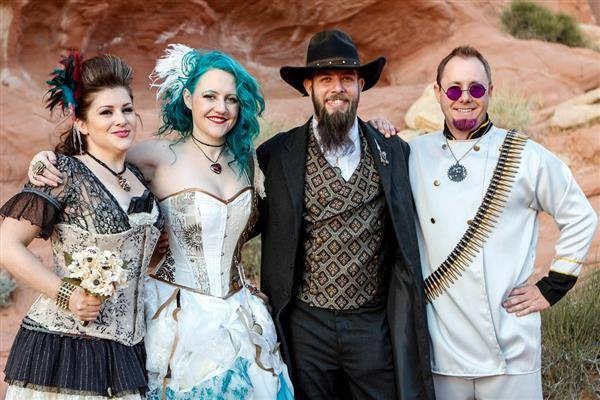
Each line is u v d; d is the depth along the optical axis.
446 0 11.62
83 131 3.56
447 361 4.02
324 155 4.03
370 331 4.08
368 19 11.51
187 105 3.92
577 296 5.79
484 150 4.01
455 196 3.99
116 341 3.48
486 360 3.95
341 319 4.05
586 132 9.09
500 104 9.35
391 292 4.15
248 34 11.59
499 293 3.91
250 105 3.87
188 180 3.81
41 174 3.36
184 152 3.90
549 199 3.96
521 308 3.94
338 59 3.96
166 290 3.81
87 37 9.91
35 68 9.55
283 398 3.89
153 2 10.31
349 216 3.99
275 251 4.05
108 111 3.51
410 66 11.70
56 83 3.57
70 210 3.39
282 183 4.05
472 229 3.94
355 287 4.04
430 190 4.06
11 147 8.51
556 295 3.97
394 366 4.09
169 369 3.63
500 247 3.93
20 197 3.34
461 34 11.55
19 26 9.25
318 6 11.38
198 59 3.83
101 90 3.50
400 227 3.98
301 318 4.10
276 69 11.77
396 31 11.62
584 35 12.97
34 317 3.44
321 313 4.06
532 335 3.99
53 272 3.48
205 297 3.81
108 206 3.44
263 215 4.15
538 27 12.48
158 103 9.95
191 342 3.67
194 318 3.72
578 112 9.29
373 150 4.06
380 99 10.13
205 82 3.80
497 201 3.93
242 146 3.90
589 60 10.84
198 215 3.78
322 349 4.08
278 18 11.48
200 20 10.92
